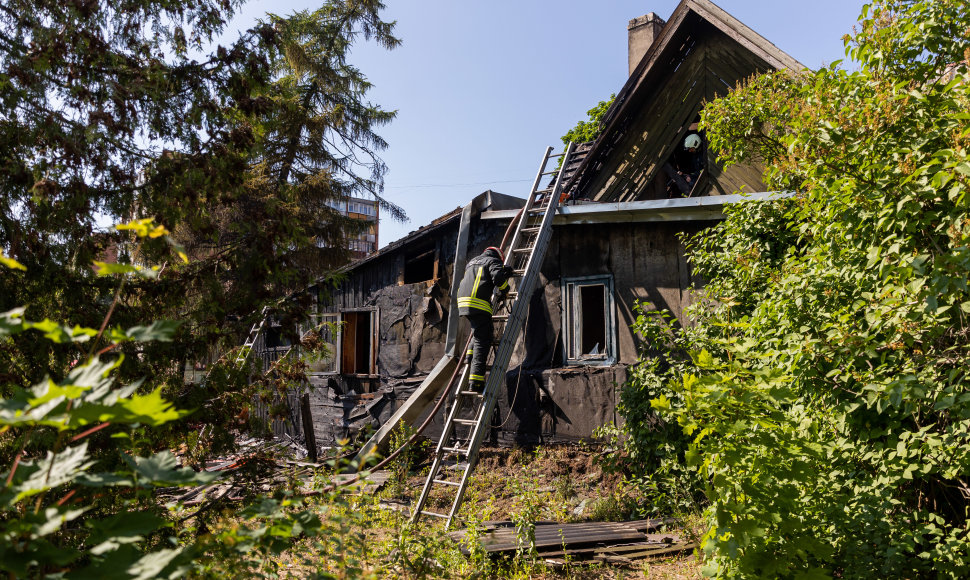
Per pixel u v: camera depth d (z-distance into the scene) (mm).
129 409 1295
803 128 4559
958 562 3344
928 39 4434
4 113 4031
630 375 8773
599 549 5676
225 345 4641
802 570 3443
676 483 7047
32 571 1642
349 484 2834
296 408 13461
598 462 8641
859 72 4754
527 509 5508
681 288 8891
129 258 4438
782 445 3357
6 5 4398
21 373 3764
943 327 3490
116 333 1506
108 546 1422
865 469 4113
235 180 4762
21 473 1429
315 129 18828
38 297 4012
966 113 3371
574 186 12492
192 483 1563
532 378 9867
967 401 3248
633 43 14242
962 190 3354
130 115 4523
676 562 5387
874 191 3805
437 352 11281
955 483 4027
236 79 4824
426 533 4910
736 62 10891
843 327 3912
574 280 9836
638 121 12094
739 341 5133
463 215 10578
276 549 2131
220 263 4746
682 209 8562
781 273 5395
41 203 3984
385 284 12414
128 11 4719
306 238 5078
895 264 3721
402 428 9922
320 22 21672
